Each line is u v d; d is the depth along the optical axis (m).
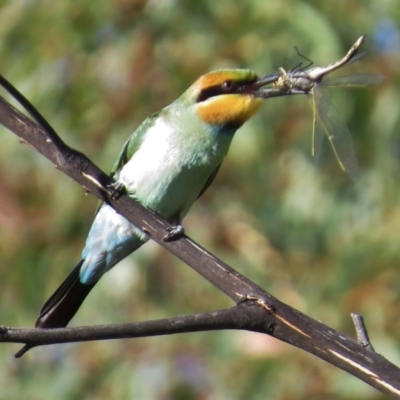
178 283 11.53
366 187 12.26
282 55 11.63
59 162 5.97
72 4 11.89
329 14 12.33
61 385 11.09
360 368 4.95
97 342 11.09
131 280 11.37
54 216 11.76
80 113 11.91
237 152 11.55
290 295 11.55
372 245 11.17
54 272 11.57
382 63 12.12
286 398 10.26
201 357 10.77
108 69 11.86
